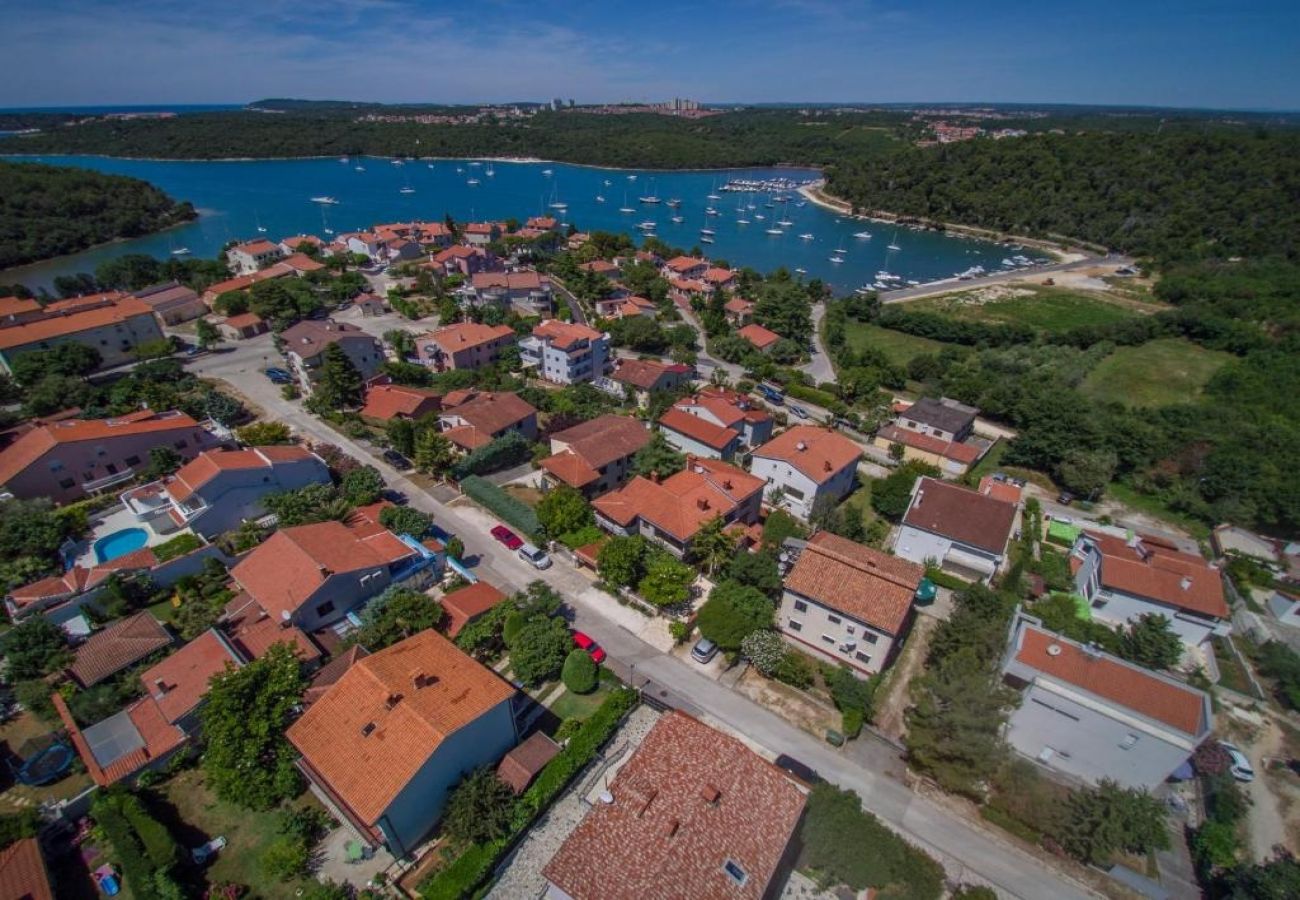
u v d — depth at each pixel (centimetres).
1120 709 3797
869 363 11419
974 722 3775
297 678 3888
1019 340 13188
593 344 10212
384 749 3312
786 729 4328
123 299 11306
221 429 7619
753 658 4616
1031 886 3481
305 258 14950
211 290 12725
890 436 8506
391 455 7381
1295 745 4491
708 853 2981
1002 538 5822
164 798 3681
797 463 6588
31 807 3500
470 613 4859
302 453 6538
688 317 14212
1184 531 7125
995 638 4512
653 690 4569
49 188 18075
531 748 3912
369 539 5400
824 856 3297
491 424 7500
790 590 4825
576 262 16425
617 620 5216
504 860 3459
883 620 4491
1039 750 4219
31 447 6200
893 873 3322
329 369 8331
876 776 4034
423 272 14388
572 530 5962
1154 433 8044
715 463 6725
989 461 8675
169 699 3978
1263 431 8025
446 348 9956
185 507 5706
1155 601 5225
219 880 3284
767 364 10919
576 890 2841
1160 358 12388
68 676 4178
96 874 3247
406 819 3291
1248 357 11531
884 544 6481
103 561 5388
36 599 4756
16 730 4006
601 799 3162
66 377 8331
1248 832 3856
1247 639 5459
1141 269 19125
